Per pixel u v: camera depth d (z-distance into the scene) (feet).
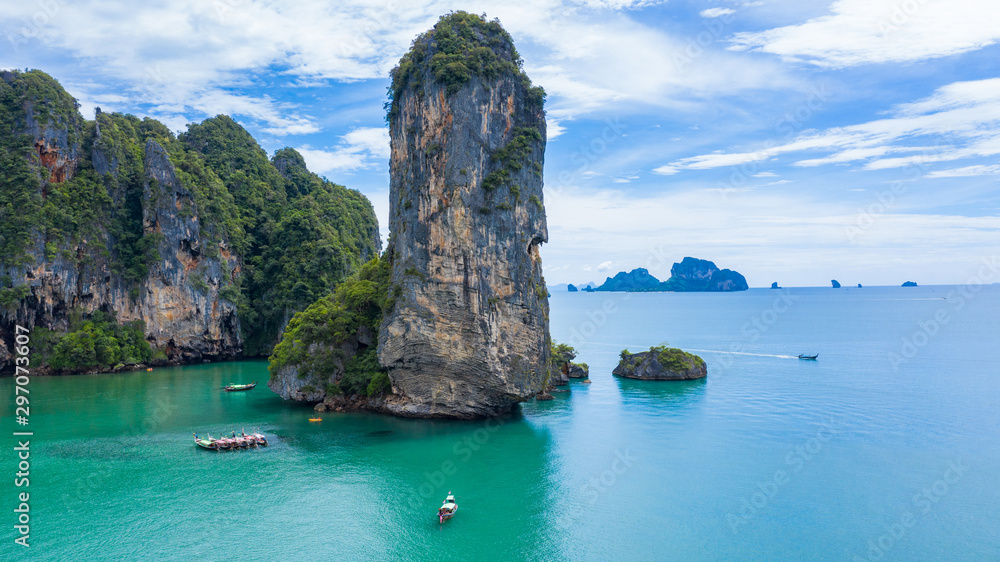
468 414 276.62
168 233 476.54
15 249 409.28
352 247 595.06
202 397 335.47
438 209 265.34
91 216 452.35
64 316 436.35
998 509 176.76
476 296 264.11
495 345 266.57
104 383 385.29
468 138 263.49
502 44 288.92
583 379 400.88
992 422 269.23
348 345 314.14
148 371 442.91
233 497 183.42
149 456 221.25
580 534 161.99
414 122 280.10
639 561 148.46
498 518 171.22
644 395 341.82
